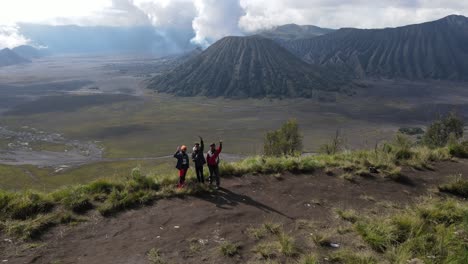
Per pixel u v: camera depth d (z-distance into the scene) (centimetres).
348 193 1431
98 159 12619
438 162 1898
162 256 921
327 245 988
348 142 13938
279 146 5381
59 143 15662
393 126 18338
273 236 1045
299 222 1140
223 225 1112
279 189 1467
